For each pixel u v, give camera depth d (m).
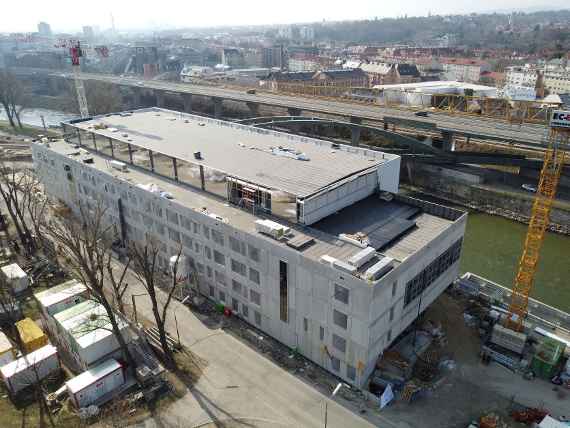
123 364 50.38
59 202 93.19
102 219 80.06
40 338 52.62
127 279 67.75
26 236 77.00
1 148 149.00
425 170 122.88
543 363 48.47
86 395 45.34
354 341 45.22
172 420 44.00
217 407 45.53
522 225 99.94
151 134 83.00
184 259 62.78
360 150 70.62
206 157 68.69
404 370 48.12
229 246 55.34
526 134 106.56
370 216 58.19
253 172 62.44
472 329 56.19
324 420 44.03
